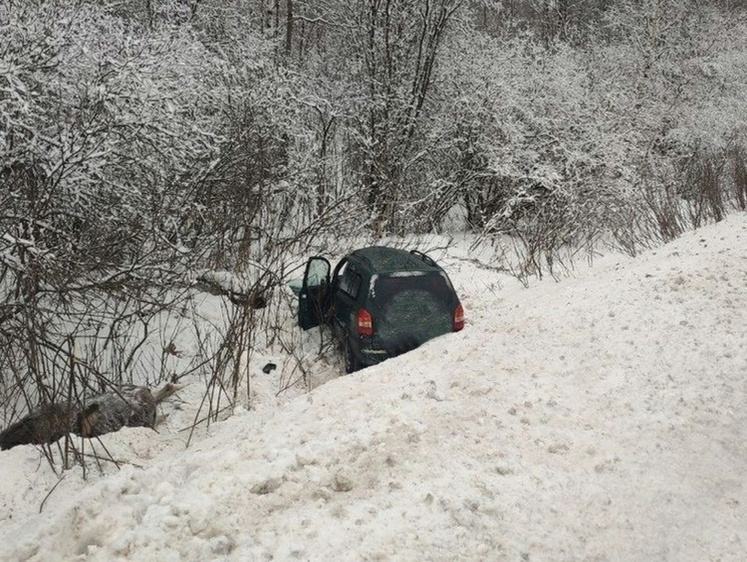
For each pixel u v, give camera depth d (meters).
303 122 15.85
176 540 4.02
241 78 14.21
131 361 8.20
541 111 17.56
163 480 4.71
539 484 4.61
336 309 9.32
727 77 23.80
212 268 11.48
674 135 21.23
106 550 3.92
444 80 18.59
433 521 4.16
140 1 17.09
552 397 5.69
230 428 6.60
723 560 4.16
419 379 6.18
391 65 17.92
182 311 9.66
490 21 21.00
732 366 6.12
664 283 8.02
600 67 23.16
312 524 4.14
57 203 8.97
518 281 12.14
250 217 11.96
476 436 5.11
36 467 5.50
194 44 12.44
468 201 18.17
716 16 24.66
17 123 7.97
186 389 7.71
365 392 6.05
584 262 13.01
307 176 14.17
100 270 8.73
